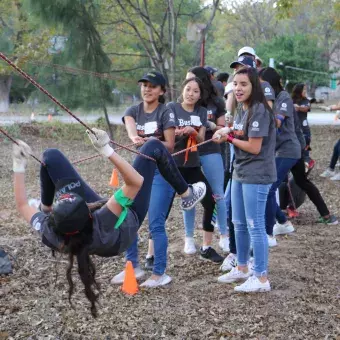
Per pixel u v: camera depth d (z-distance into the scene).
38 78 14.62
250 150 4.61
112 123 18.20
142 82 5.11
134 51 18.00
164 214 5.04
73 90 14.59
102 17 16.02
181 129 5.32
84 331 4.21
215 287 5.02
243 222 4.98
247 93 4.62
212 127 5.67
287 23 44.34
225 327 4.25
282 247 6.18
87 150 14.08
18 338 4.11
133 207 3.90
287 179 7.48
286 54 32.09
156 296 4.83
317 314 4.46
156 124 5.12
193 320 4.37
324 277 5.24
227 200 5.76
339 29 22.59
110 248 3.54
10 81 20.22
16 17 16.84
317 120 26.05
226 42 47.19
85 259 3.37
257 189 4.70
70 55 14.40
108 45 17.50
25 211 3.57
